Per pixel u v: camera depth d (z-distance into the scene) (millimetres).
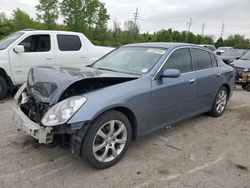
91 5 43656
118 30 57938
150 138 4461
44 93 3277
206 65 5273
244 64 10180
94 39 45281
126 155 3781
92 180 3131
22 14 39656
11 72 6598
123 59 4539
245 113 6320
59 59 7547
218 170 3498
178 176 3309
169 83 4102
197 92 4844
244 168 3586
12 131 4410
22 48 6602
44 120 3010
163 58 4168
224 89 5863
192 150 4078
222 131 4984
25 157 3576
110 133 3363
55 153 3721
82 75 3344
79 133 3043
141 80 3748
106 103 3170
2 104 6180
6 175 3135
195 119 5629
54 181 3070
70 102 3010
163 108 4074
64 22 43844
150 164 3572
